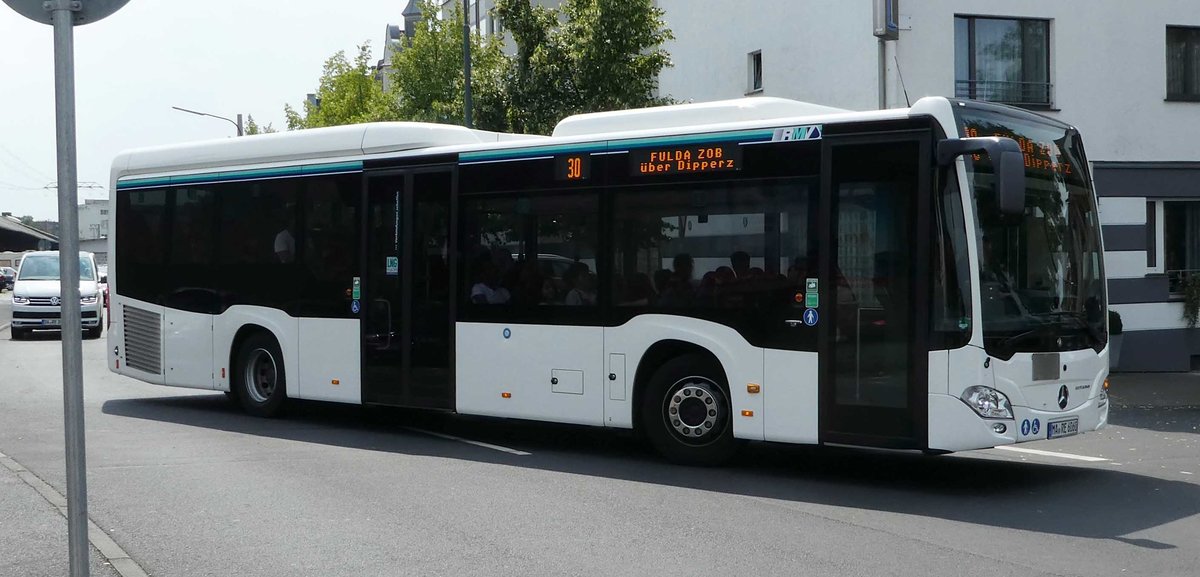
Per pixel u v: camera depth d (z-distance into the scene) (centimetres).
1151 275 2011
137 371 1505
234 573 655
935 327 891
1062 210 981
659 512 833
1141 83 2006
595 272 1082
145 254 1494
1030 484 968
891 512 843
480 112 2562
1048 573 664
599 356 1077
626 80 2402
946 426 887
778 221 974
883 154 923
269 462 1046
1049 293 947
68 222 450
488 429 1307
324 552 704
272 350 1359
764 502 877
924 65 1931
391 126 1254
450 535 751
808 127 962
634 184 1061
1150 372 1986
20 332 3169
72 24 454
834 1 2156
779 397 968
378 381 1244
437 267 1196
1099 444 1224
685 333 1020
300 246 1322
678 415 1039
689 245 1024
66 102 452
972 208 894
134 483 930
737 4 2466
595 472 1009
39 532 755
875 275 921
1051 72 1986
